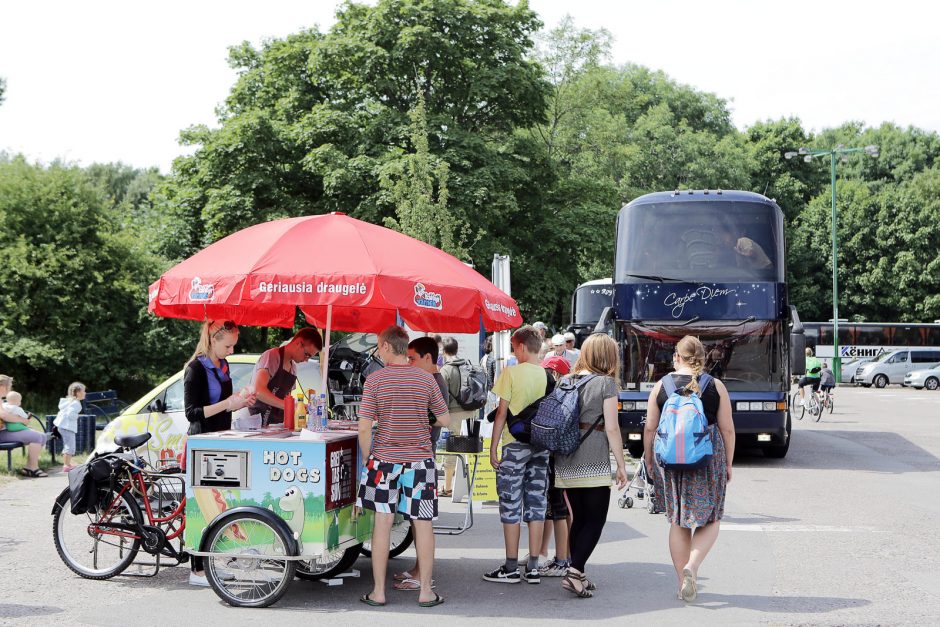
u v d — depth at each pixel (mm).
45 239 27156
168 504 7129
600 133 42875
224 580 6547
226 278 6582
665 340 14461
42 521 9648
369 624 6008
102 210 28625
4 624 5938
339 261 6586
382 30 29484
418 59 28797
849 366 50375
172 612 6273
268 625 5965
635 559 8047
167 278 6875
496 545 8812
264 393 7863
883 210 58125
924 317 57531
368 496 6516
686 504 6453
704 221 14648
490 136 31203
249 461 6543
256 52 34281
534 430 6680
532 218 32250
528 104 30891
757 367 14266
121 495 7145
